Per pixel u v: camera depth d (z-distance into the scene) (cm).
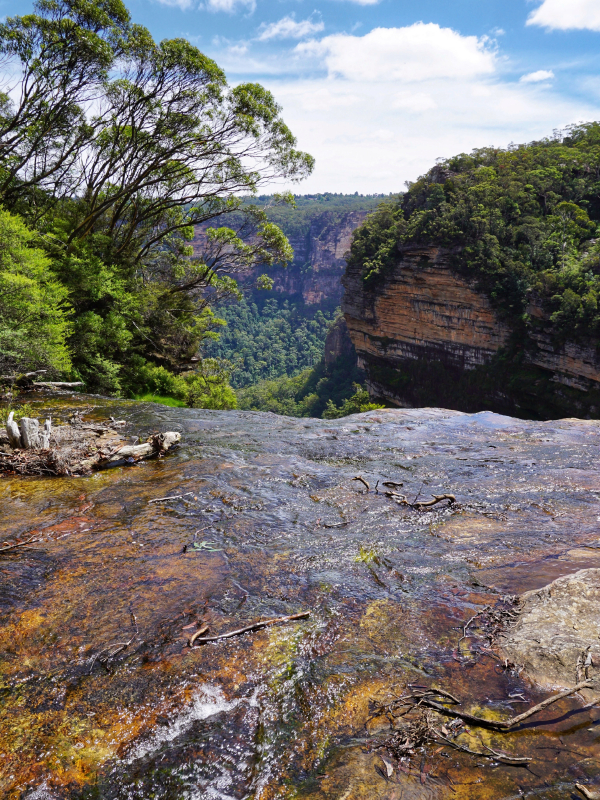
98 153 2119
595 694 217
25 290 1124
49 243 1708
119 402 1012
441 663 248
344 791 182
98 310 1855
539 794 174
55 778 194
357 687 235
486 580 329
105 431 750
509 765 188
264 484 543
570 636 256
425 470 587
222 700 232
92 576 352
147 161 2189
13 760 202
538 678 231
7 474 585
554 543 383
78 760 202
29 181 1958
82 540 412
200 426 816
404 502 483
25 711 229
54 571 361
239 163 2259
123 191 2222
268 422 847
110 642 277
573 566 342
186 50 1839
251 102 2038
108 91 1889
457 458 634
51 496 516
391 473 579
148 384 2045
